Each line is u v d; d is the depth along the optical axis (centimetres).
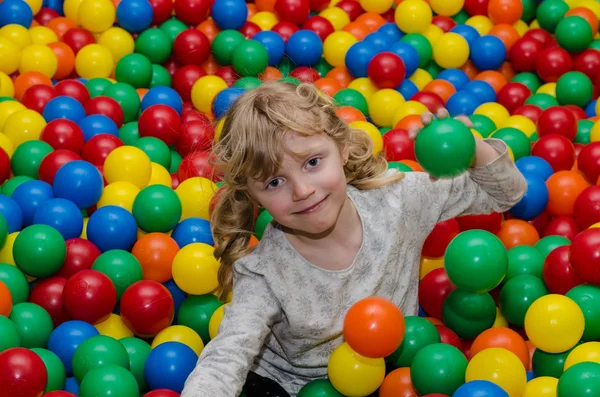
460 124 236
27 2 482
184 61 457
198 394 210
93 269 303
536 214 336
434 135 232
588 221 319
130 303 282
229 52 449
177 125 393
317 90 240
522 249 302
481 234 259
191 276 298
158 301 282
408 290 269
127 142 397
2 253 309
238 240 264
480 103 428
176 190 349
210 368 221
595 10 478
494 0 479
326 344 254
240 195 257
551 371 257
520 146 363
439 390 241
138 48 460
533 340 254
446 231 306
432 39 471
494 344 256
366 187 254
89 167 335
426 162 237
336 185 225
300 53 450
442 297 291
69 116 393
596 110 413
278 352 262
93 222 319
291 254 246
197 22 479
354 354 241
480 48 454
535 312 252
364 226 249
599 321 260
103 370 245
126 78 440
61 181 331
